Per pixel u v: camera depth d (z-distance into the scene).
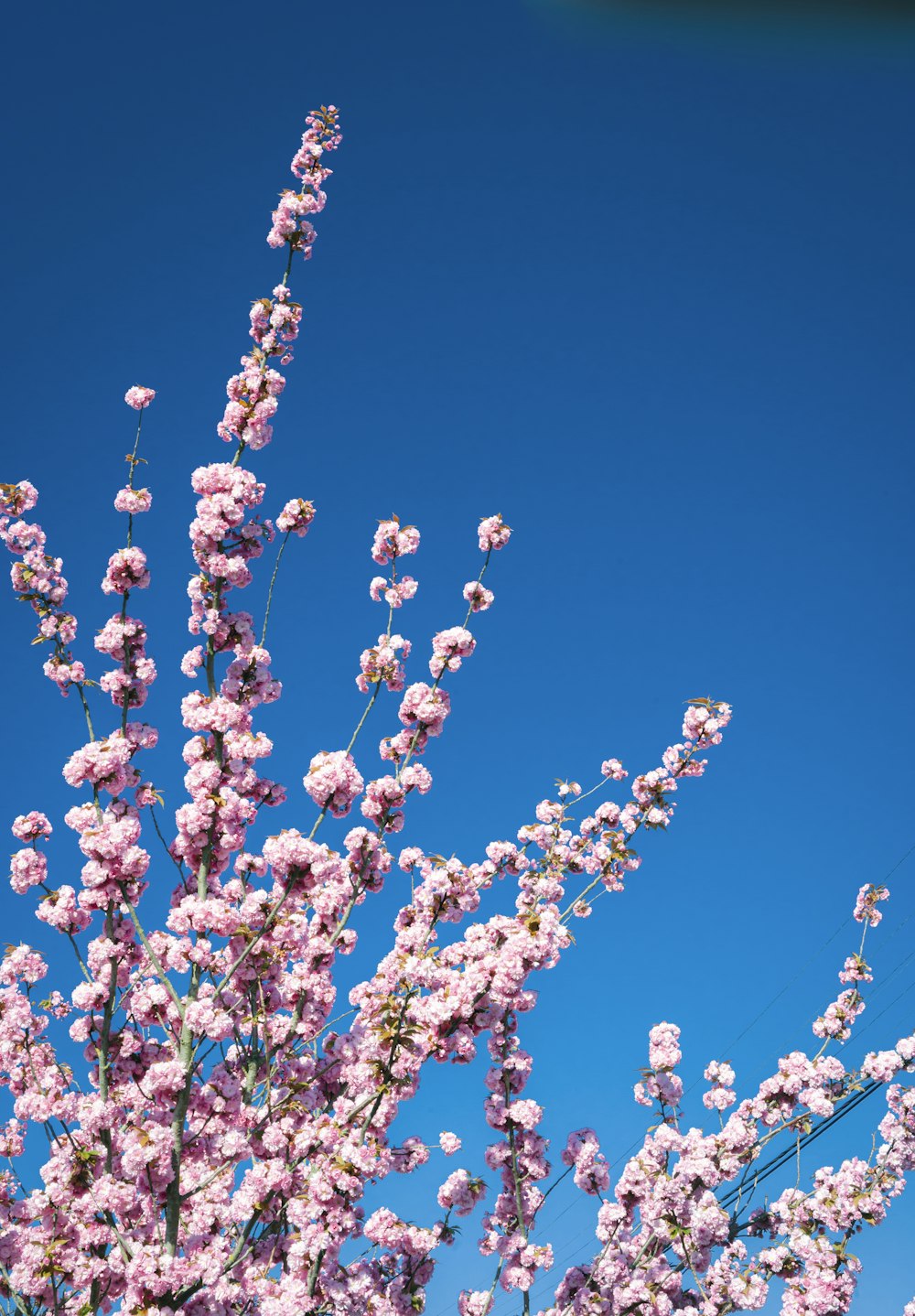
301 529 8.24
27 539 8.36
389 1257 8.33
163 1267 6.52
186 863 7.70
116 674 7.79
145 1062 7.51
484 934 8.13
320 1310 7.40
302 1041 8.32
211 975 7.29
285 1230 7.62
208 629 7.68
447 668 8.77
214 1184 7.70
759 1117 8.65
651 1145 8.21
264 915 7.47
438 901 8.05
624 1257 8.24
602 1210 8.07
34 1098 7.51
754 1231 8.52
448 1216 8.18
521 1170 7.99
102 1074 6.93
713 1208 7.73
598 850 10.52
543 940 7.18
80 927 7.73
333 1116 7.93
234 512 7.89
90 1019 7.59
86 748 7.19
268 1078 7.76
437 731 8.73
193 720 7.54
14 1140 8.58
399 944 8.08
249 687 7.96
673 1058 8.21
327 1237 7.00
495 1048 8.06
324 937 8.34
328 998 8.34
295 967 8.46
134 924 7.35
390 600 8.84
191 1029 6.83
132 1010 7.42
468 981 7.36
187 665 8.03
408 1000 7.20
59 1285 6.73
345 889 8.37
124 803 7.48
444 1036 7.45
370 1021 7.98
